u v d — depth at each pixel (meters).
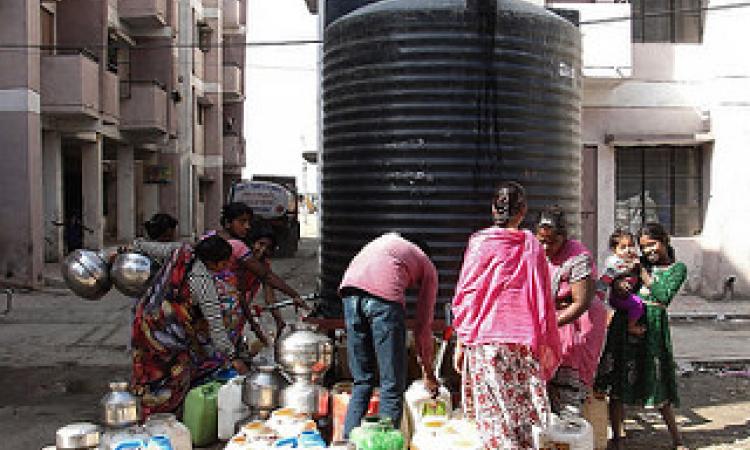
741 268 12.04
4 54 13.84
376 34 5.66
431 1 5.55
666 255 5.12
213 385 5.01
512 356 3.80
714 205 12.16
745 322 10.55
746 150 11.90
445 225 5.53
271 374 4.62
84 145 17.38
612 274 4.97
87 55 15.62
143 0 19.27
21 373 7.48
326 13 7.16
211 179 27.30
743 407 6.20
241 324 5.35
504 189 4.00
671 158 12.53
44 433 5.47
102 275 5.38
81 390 6.85
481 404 3.83
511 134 5.59
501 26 5.53
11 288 13.64
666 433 5.49
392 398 4.14
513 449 3.77
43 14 15.78
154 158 22.67
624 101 12.24
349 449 3.61
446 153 5.52
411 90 5.54
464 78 5.49
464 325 3.92
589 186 12.31
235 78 28.91
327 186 6.19
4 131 13.80
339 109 5.99
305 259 22.06
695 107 12.30
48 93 14.89
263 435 3.87
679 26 12.39
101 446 3.86
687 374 7.41
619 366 4.99
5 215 13.73
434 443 3.87
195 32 25.19
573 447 3.96
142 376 5.05
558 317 4.31
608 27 11.47
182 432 4.14
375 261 4.25
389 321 4.15
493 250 3.86
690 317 10.82
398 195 5.61
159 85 19.42
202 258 5.01
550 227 4.40
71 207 22.50
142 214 22.80
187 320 5.09
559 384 4.64
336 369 5.52
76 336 9.41
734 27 11.84
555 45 5.79
